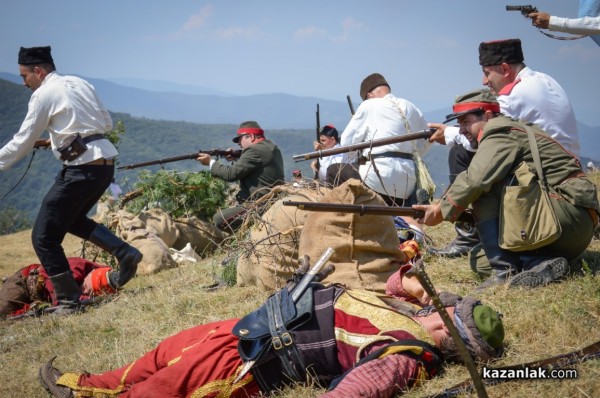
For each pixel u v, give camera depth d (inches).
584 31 246.4
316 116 392.2
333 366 160.6
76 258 343.0
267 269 264.4
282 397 161.3
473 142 239.9
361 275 214.2
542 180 210.2
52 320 300.0
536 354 168.2
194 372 162.9
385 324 159.6
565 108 237.0
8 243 720.3
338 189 220.8
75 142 304.5
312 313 162.6
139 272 385.1
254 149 406.9
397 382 152.3
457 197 212.7
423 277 140.0
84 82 311.9
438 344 162.6
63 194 307.6
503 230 212.5
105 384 177.6
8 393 220.5
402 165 298.5
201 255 433.4
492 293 209.0
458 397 151.8
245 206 306.5
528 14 250.1
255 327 163.0
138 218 410.9
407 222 288.5
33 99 304.3
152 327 260.2
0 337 293.3
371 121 303.4
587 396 146.0
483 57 246.1
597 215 215.8
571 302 190.5
